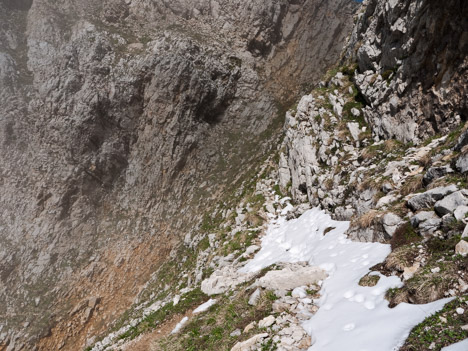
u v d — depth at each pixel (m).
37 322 30.38
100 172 42.22
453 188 7.90
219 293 13.48
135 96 45.53
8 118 41.19
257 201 22.39
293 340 6.73
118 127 44.56
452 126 11.44
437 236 7.38
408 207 9.08
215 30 56.44
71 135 41.03
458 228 6.99
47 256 35.81
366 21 20.61
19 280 34.19
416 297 5.97
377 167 12.78
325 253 10.73
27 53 48.81
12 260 35.38
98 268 35.19
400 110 14.32
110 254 36.62
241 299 10.21
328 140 17.70
